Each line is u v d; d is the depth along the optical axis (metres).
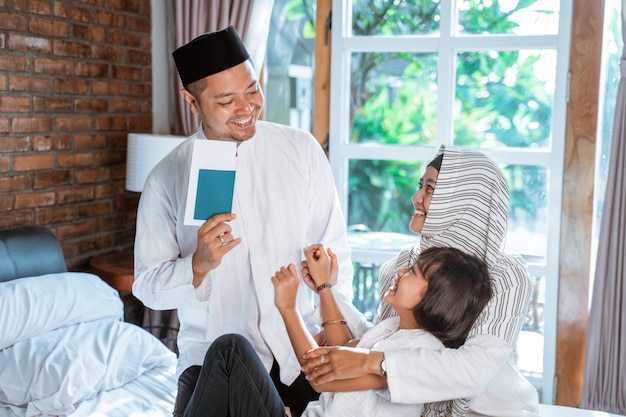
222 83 1.84
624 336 2.98
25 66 3.05
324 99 3.50
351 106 3.49
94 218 3.50
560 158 3.13
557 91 3.11
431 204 1.73
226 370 1.67
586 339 3.08
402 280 1.63
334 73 3.45
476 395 1.57
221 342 1.68
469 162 1.72
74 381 2.37
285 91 3.96
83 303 2.75
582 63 3.05
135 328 2.77
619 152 2.91
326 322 1.84
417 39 3.32
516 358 1.77
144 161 3.28
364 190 3.52
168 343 3.68
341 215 2.13
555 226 3.16
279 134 2.08
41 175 3.17
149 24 3.81
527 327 3.28
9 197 3.01
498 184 1.71
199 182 1.78
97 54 3.44
